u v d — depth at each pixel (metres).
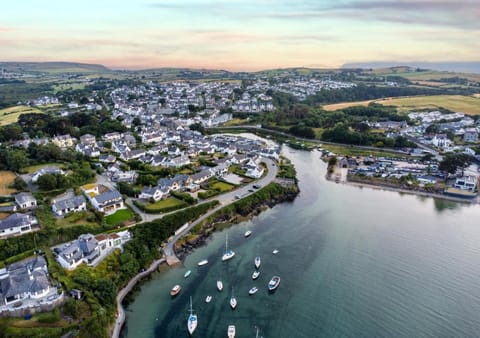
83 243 123.81
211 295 117.00
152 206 164.38
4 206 144.50
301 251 144.50
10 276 103.12
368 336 101.19
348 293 118.94
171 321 105.56
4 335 88.81
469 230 164.75
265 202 192.12
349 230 163.00
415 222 172.75
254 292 118.38
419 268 132.88
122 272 122.12
